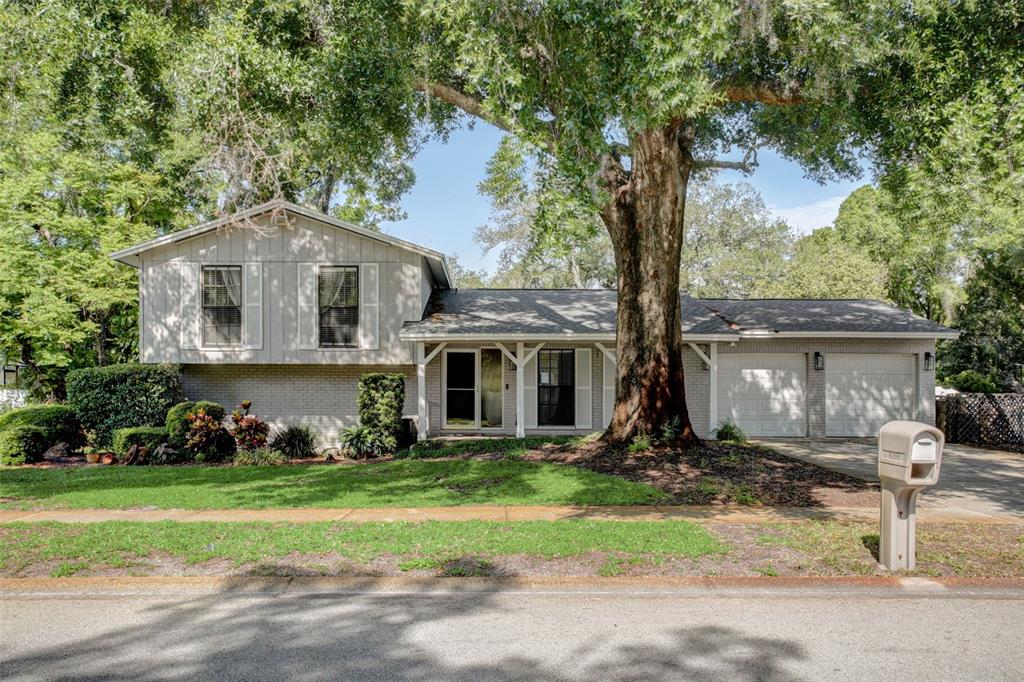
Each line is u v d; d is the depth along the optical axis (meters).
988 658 4.50
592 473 11.25
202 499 9.70
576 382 17.72
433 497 9.74
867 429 17.78
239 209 12.65
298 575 6.19
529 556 6.62
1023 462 13.90
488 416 17.83
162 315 16.39
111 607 5.58
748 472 11.23
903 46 9.52
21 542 7.16
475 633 4.96
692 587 6.01
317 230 16.52
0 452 14.34
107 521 8.23
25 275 17.94
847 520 8.20
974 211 9.47
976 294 24.81
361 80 11.01
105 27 10.36
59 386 20.98
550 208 7.98
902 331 17.16
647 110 8.14
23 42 10.27
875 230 29.41
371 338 16.52
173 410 14.84
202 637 4.91
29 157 17.92
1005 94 8.86
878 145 11.39
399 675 4.25
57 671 4.33
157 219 21.25
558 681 4.16
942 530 7.71
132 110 11.73
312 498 9.75
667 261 12.54
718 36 8.15
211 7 11.78
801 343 17.73
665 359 12.64
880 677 4.21
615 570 6.22
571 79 8.41
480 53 8.28
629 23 7.70
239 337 16.44
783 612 5.40
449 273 18.53
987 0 8.95
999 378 24.48
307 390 17.14
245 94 10.86
